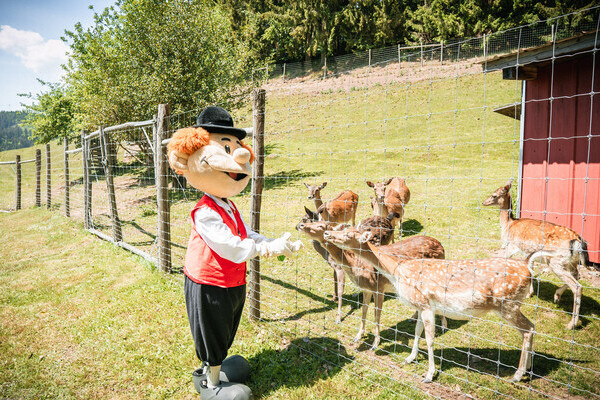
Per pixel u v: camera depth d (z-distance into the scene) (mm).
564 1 24906
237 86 16969
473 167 12875
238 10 41250
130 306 5211
